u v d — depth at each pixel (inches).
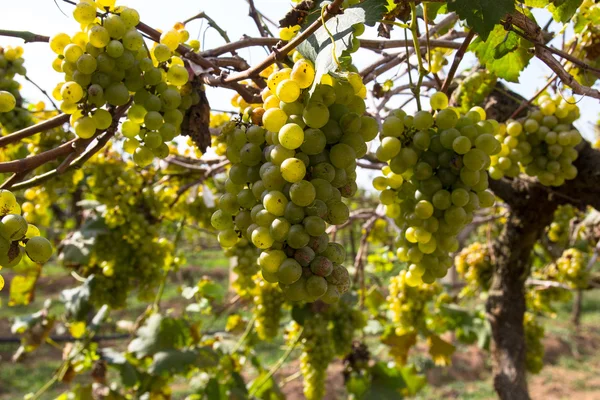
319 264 19.5
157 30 30.1
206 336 79.4
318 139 20.3
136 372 64.8
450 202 24.8
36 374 170.9
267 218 20.3
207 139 31.2
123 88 24.3
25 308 231.3
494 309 57.6
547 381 169.8
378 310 76.5
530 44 29.9
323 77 21.1
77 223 70.6
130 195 51.0
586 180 41.6
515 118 43.5
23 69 39.8
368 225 66.1
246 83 35.0
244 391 63.7
